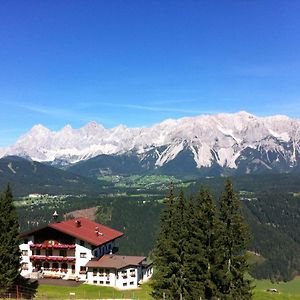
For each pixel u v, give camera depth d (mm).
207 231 65625
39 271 100688
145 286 99000
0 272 77312
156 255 72688
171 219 73750
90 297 81188
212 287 64375
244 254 65375
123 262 98438
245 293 64938
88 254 99625
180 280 67812
